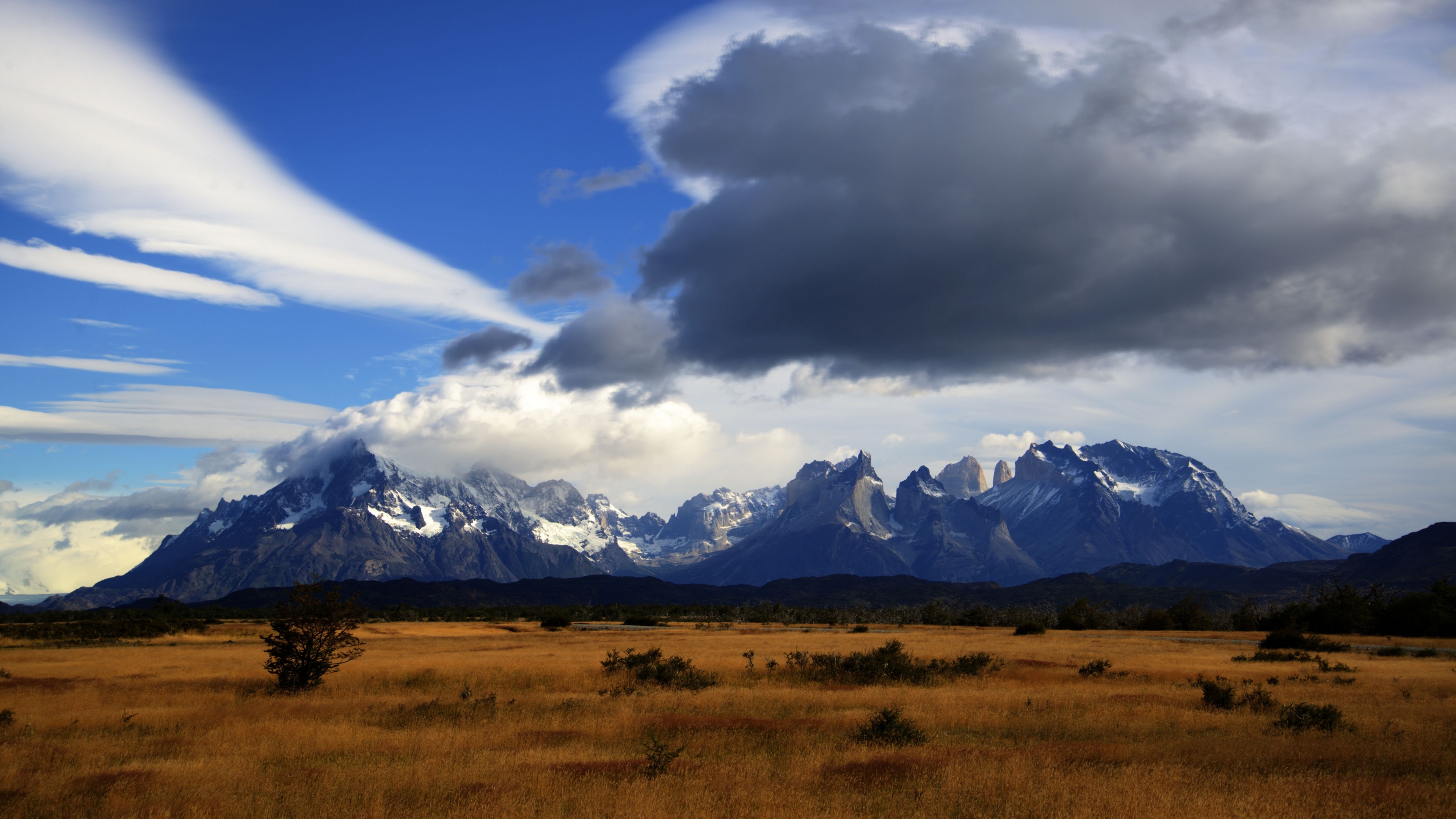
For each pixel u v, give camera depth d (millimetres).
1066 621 128125
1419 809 16031
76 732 25984
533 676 42594
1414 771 19875
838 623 148500
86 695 34969
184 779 18922
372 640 87750
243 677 43562
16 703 32938
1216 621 126750
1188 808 15867
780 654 59125
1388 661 56906
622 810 15859
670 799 16562
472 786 17812
